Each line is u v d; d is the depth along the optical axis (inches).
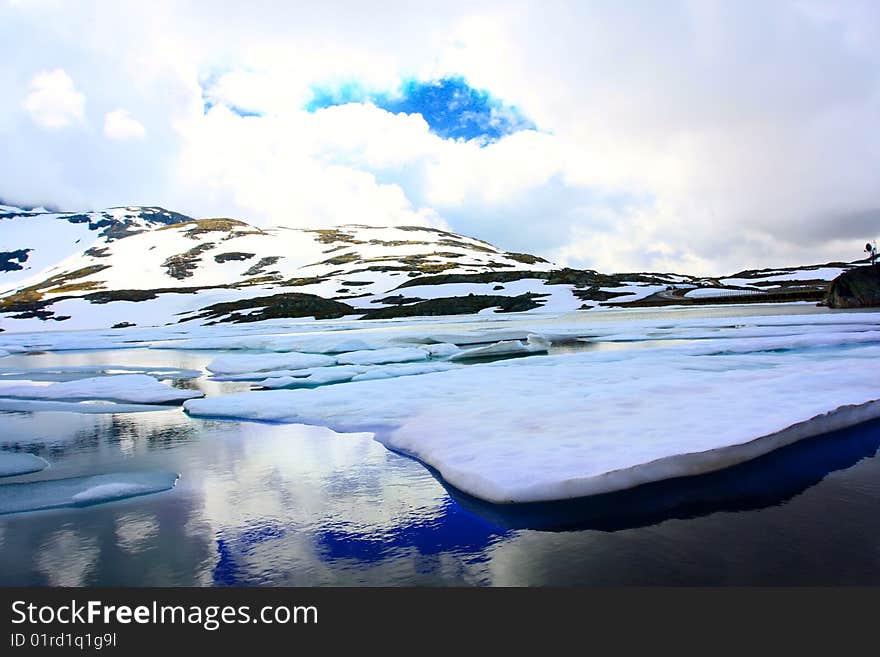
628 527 305.3
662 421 442.9
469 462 380.8
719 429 414.0
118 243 6609.3
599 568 267.6
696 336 1334.9
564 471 348.5
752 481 357.4
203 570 279.4
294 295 3853.3
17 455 488.7
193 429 570.3
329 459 444.8
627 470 346.6
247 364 1066.1
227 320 3368.6
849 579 251.0
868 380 566.6
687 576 257.8
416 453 439.5
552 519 319.0
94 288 4813.0
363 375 847.7
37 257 7106.3
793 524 302.0
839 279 2546.8
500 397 589.3
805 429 423.2
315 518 335.0
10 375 1161.4
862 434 437.4
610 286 3988.7
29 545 308.3
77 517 346.0
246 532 319.3
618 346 1234.6
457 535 306.2
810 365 688.4
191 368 1223.5
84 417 657.0
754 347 956.6
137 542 310.0
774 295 3348.9
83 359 1549.0
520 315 3127.5
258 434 534.0
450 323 2576.3
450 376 753.6
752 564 264.8
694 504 328.2
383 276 4633.4
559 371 757.3
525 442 410.9
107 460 468.4
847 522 302.4
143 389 818.8
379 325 2679.6
